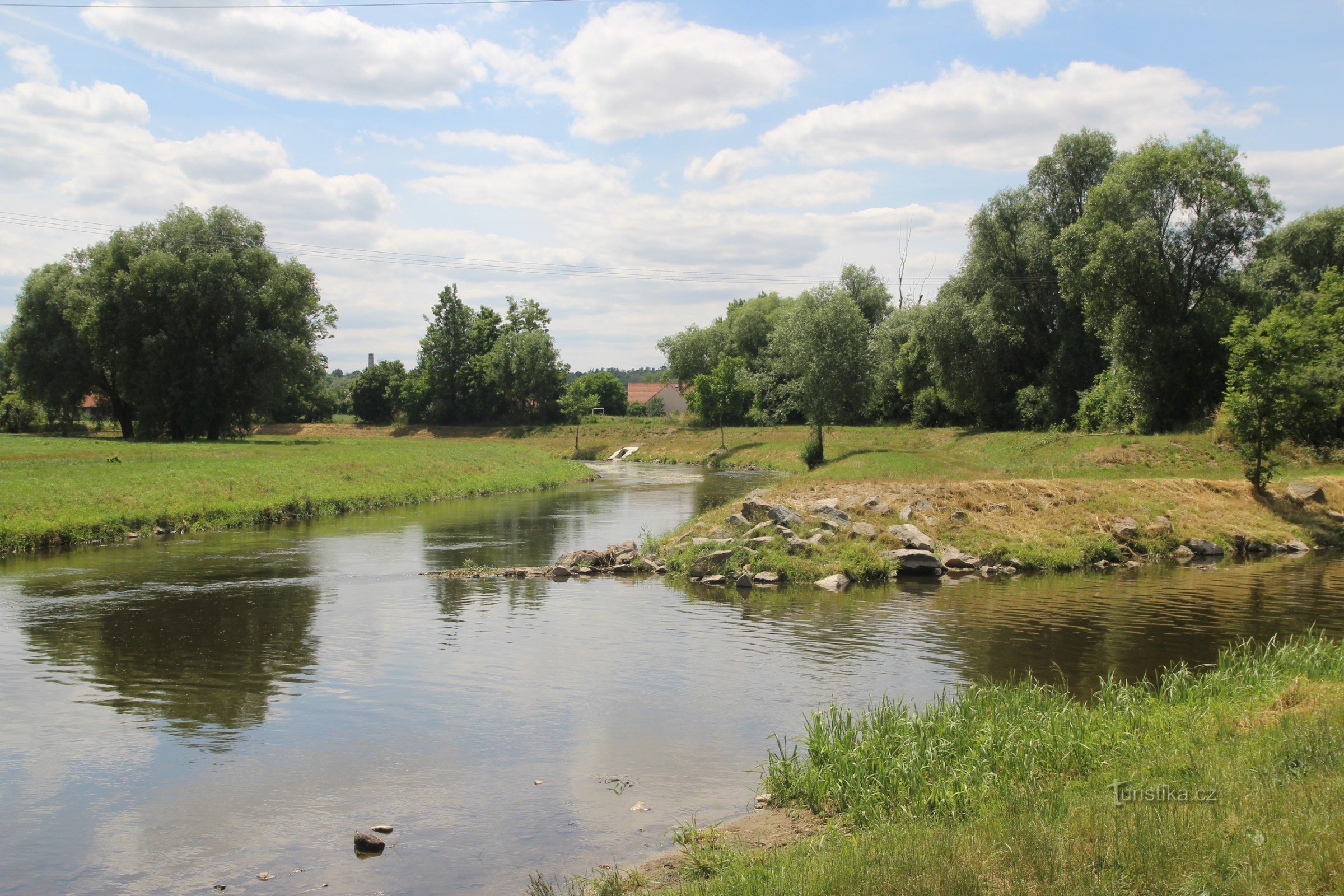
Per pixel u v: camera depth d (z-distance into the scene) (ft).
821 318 203.00
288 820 29.73
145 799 31.45
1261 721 31.22
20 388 250.16
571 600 68.03
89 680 45.93
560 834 28.45
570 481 198.29
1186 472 133.49
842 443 226.58
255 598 67.77
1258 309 155.22
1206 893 18.16
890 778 29.55
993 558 83.61
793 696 43.19
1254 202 156.46
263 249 237.45
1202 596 68.74
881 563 78.95
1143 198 161.99
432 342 351.46
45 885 25.29
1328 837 19.70
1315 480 112.16
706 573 77.92
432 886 25.08
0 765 34.63
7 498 99.60
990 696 38.01
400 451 191.83
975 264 214.90
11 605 64.44
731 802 30.99
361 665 48.93
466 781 32.99
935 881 19.49
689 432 290.76
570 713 40.83
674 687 44.83
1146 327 157.79
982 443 191.52
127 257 226.58
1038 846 21.06
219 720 40.04
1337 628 56.59
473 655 51.13
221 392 225.35
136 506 109.09
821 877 20.63
